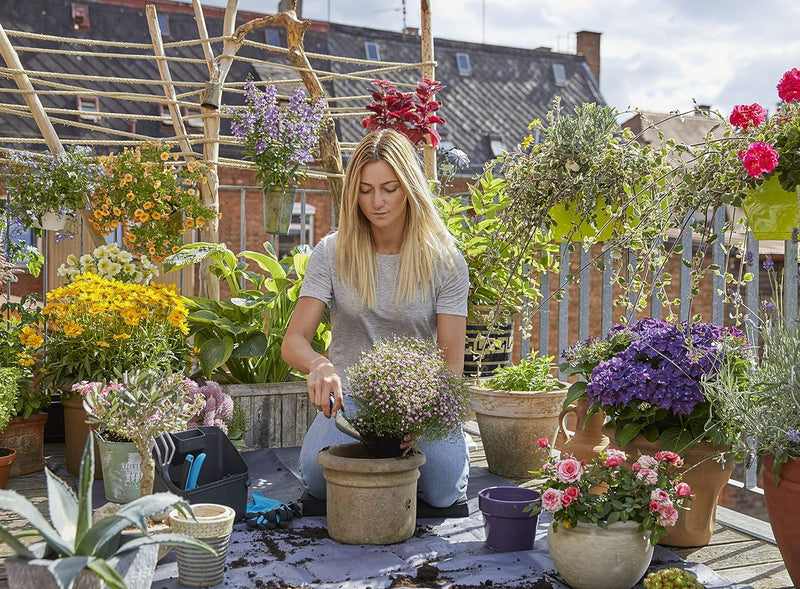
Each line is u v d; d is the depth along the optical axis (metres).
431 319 2.59
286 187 3.99
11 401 2.95
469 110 19.42
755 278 2.65
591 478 2.05
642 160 2.90
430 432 2.21
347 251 2.51
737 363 2.27
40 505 2.74
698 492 2.30
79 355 3.13
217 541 1.97
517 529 2.25
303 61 4.10
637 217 2.88
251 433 3.57
